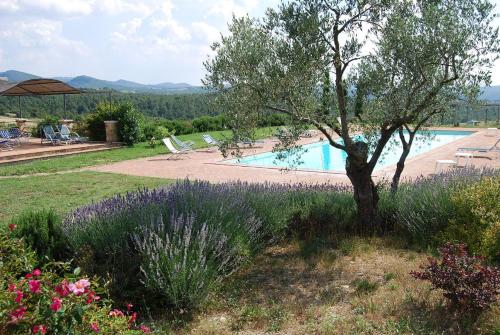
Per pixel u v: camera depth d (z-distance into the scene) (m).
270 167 15.09
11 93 23.38
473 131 28.11
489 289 3.85
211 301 4.54
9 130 22.55
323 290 4.77
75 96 40.25
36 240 5.37
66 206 9.38
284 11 5.68
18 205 9.55
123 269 4.81
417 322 3.86
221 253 5.06
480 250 5.36
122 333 2.96
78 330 2.68
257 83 5.90
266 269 5.55
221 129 30.56
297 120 6.00
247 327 4.03
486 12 5.45
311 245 6.38
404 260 5.59
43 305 2.56
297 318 4.13
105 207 5.79
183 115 42.19
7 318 2.38
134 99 41.66
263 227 6.46
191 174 13.77
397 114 6.03
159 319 4.36
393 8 5.73
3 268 3.06
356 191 6.79
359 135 8.11
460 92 6.26
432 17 5.39
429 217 6.34
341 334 3.72
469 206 5.75
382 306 4.23
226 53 6.17
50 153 18.08
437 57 5.59
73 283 2.79
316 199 7.50
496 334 3.29
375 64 6.25
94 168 15.41
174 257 4.43
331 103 6.78
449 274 4.02
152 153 19.28
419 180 8.39
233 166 15.50
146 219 5.18
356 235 6.73
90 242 5.20
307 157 20.30
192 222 4.96
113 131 21.80
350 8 5.66
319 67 5.81
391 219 7.04
